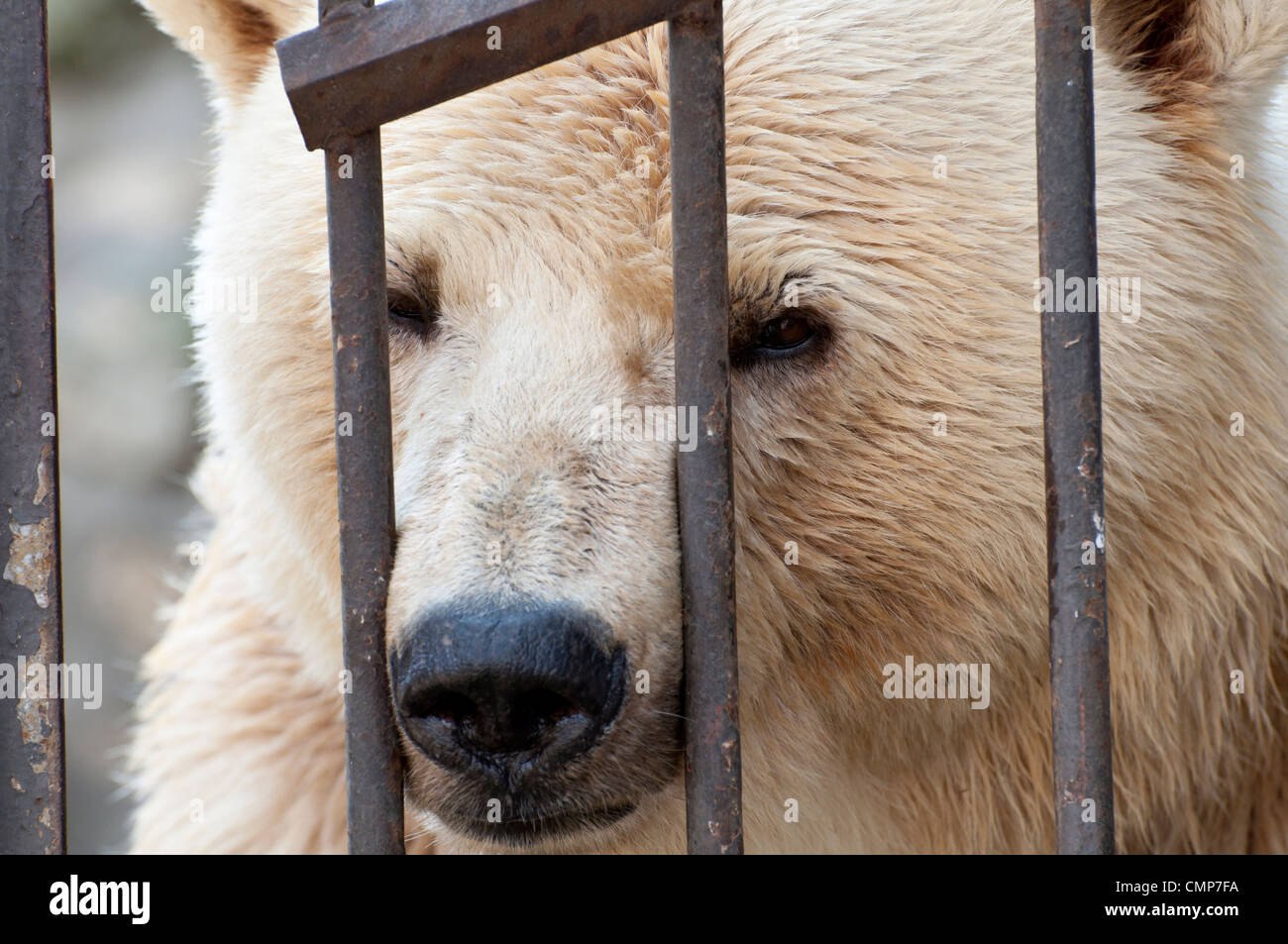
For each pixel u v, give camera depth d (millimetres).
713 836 1716
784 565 2336
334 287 1662
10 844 1728
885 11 2338
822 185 2236
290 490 2592
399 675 1879
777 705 2467
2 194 1688
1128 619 2459
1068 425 1645
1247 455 2467
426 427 2170
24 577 1715
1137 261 2283
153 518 7359
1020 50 2346
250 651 3236
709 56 1594
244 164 2576
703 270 1630
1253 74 2346
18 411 1704
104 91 9180
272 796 3129
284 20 2676
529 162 2199
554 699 1920
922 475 2293
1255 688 2623
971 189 2256
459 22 1568
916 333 2244
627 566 1962
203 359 2969
